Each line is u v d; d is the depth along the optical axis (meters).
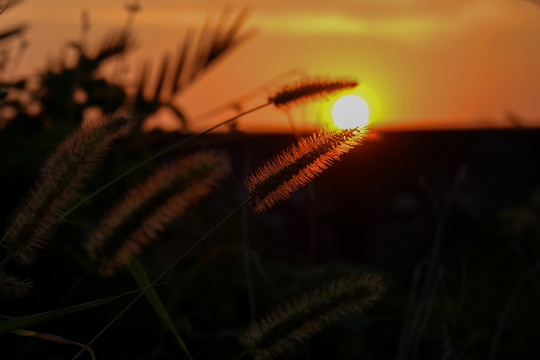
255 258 2.27
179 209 1.46
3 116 3.30
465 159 6.79
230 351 2.72
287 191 1.21
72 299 2.39
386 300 3.12
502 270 3.99
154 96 3.46
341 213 6.52
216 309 2.96
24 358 2.16
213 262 3.01
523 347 3.13
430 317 2.90
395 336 2.98
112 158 3.05
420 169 6.72
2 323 1.14
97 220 2.69
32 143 2.88
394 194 6.66
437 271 2.27
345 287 1.41
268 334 1.40
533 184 6.47
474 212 5.77
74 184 1.29
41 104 3.51
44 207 1.27
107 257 1.45
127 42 3.60
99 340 2.38
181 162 1.47
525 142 6.92
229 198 3.15
